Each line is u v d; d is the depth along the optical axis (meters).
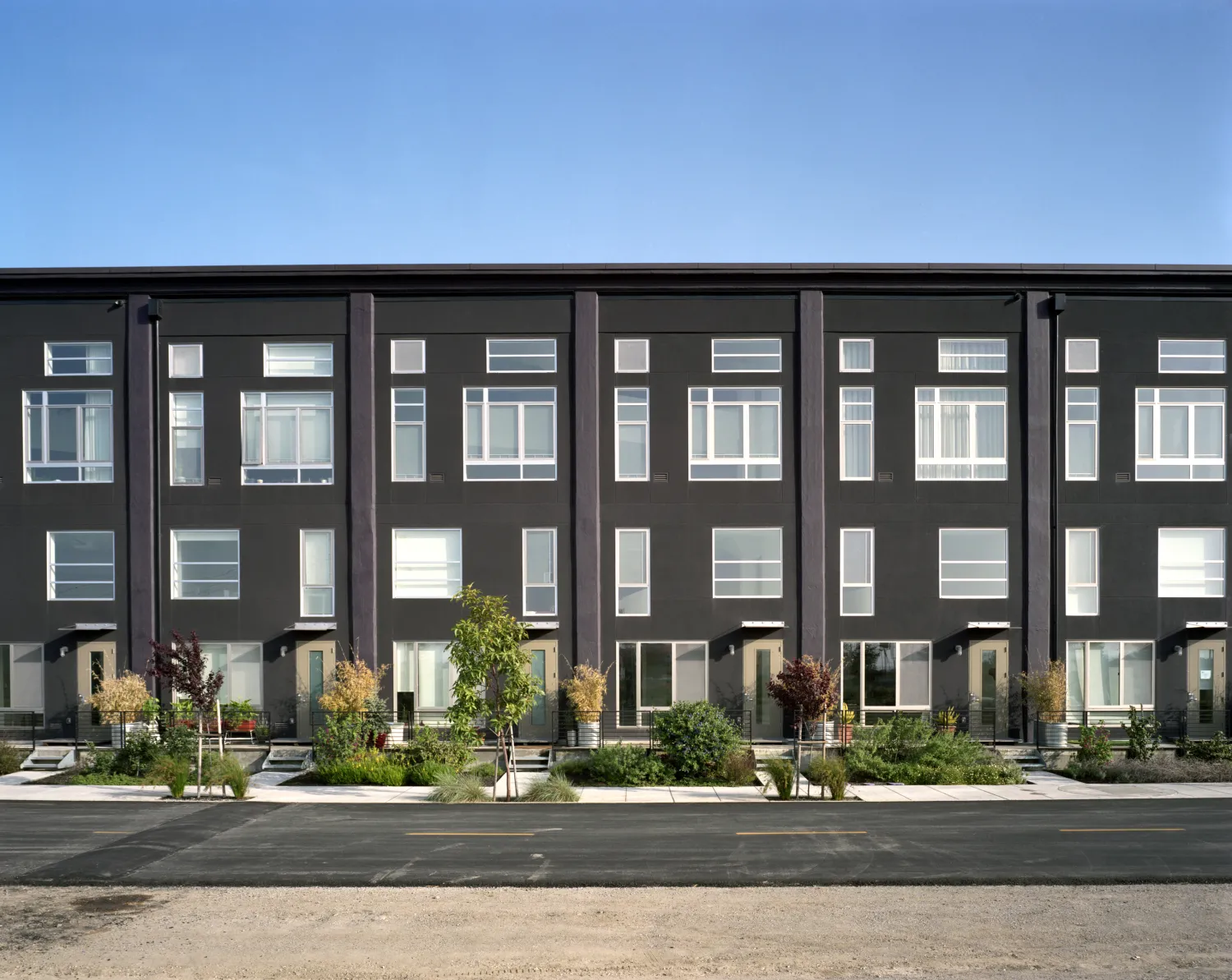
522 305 24.30
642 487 24.09
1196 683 23.92
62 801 18.17
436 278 24.14
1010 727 23.72
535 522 24.05
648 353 24.31
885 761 21.50
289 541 24.11
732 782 20.42
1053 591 23.92
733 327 24.23
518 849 14.09
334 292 24.33
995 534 24.09
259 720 23.64
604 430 24.23
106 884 12.31
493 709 19.00
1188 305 24.34
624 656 23.94
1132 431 24.19
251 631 24.02
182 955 9.87
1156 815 16.73
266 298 24.39
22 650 24.08
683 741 21.00
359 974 9.38
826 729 23.41
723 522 24.05
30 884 12.34
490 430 24.25
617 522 24.09
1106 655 23.97
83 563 24.23
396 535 24.19
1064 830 15.42
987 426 24.25
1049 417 24.09
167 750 21.56
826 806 17.80
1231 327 24.28
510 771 19.89
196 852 13.95
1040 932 10.49
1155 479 24.14
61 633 24.03
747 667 23.86
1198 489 24.11
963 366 24.28
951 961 9.69
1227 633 24.03
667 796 18.94
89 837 14.90
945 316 24.28
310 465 24.25
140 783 20.39
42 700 23.95
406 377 24.27
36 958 9.77
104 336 24.34
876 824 15.94
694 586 23.98
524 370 24.25
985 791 19.55
